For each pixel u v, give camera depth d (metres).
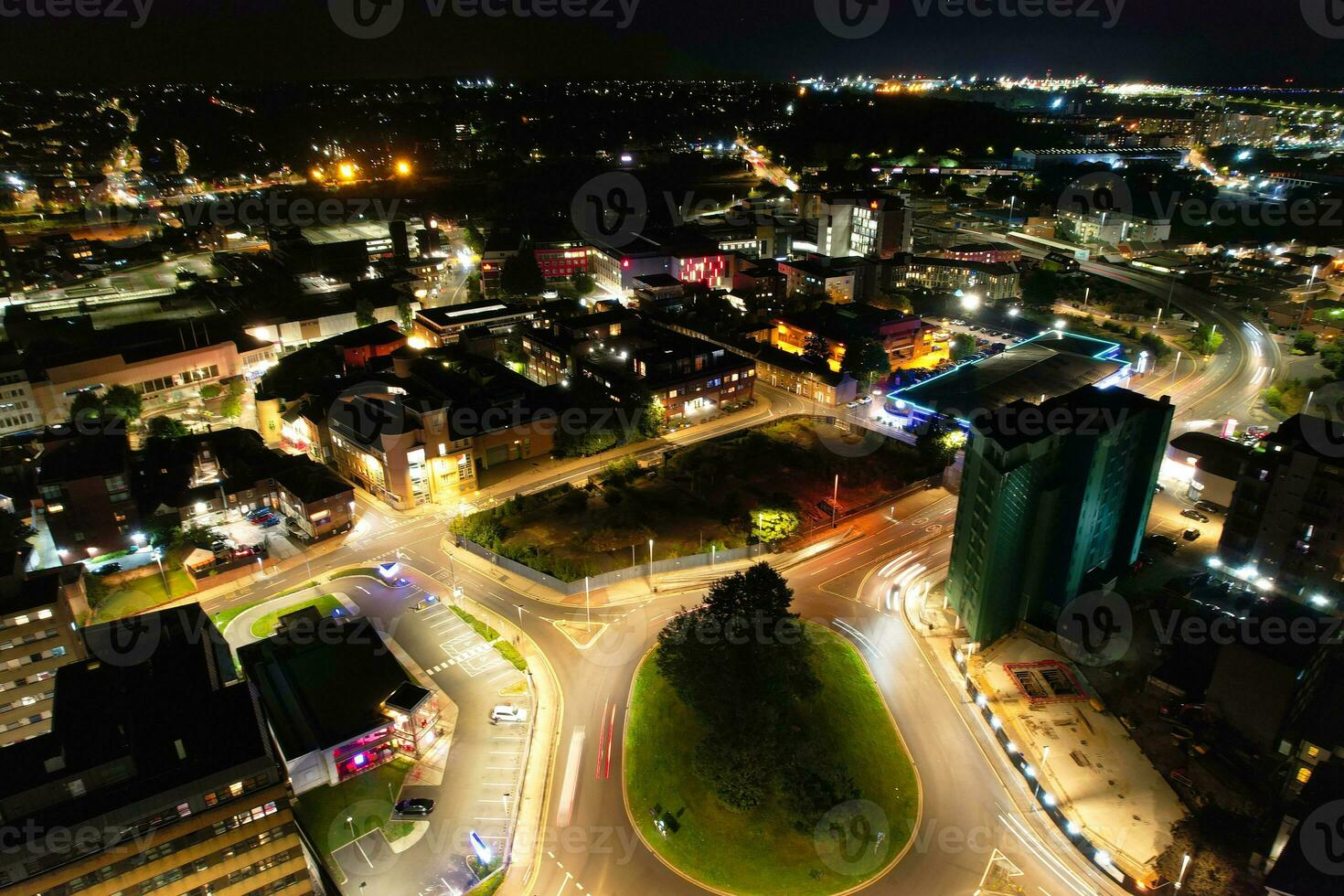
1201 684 105.81
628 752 99.00
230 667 95.56
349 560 138.38
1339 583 117.69
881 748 98.31
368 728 95.75
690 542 139.12
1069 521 113.94
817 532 144.12
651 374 189.00
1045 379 191.75
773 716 93.44
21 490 150.75
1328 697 92.75
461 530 142.50
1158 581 128.38
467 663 113.69
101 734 74.25
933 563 134.88
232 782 71.75
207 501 148.00
